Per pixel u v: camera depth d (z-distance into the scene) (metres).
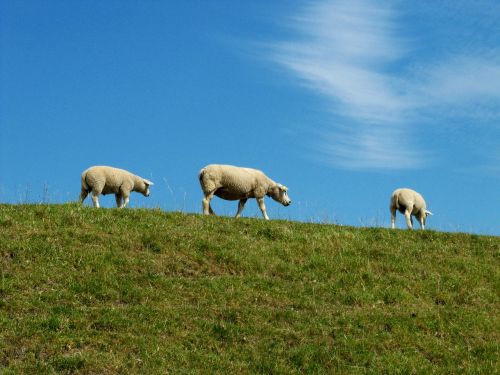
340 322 15.51
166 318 14.60
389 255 19.67
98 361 12.84
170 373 12.90
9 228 17.67
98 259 16.75
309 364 13.77
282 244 19.44
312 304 16.31
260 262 18.11
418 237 21.58
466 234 22.22
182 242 18.38
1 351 12.84
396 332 15.38
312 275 17.94
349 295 17.00
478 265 19.80
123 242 17.86
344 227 21.77
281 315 15.43
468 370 14.26
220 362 13.47
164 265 17.27
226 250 18.36
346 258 19.05
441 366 14.45
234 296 16.14
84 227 18.39
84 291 15.42
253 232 20.00
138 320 14.39
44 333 13.45
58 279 15.76
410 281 18.28
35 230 17.67
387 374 13.88
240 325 14.80
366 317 15.80
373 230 21.67
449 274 18.97
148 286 16.03
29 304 14.46
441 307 17.22
